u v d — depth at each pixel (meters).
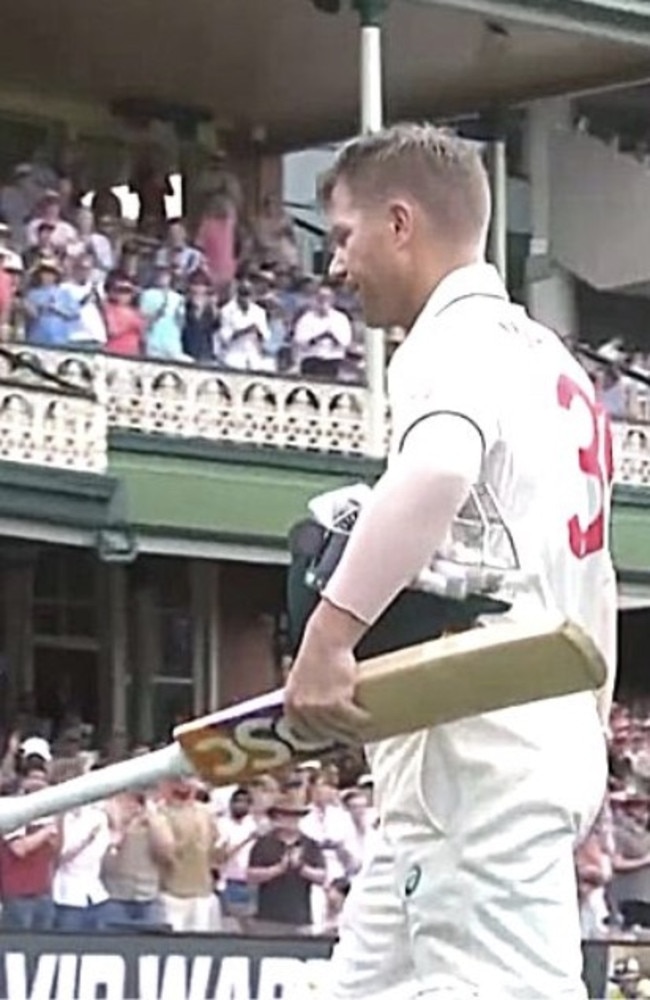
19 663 25.83
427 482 4.37
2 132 28.14
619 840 22.08
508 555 4.61
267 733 4.42
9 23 27.23
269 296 25.19
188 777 4.56
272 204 29.16
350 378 25.23
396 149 4.76
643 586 26.86
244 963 15.43
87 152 28.44
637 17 27.38
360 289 4.82
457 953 4.60
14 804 4.61
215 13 26.59
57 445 22.98
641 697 28.83
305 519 4.78
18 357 22.64
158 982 15.27
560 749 4.64
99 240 23.80
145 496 23.77
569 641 4.26
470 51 28.20
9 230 23.19
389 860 4.76
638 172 30.30
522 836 4.58
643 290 30.88
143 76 28.50
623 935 20.98
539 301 30.42
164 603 26.69
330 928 18.89
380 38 26.56
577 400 4.81
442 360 4.61
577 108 30.59
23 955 14.97
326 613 4.35
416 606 4.56
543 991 4.55
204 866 18.67
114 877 18.14
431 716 4.36
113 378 23.70
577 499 4.76
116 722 26.22
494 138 29.70
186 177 28.22
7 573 25.80
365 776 20.25
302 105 29.36
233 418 24.45
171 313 24.17
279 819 19.33
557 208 30.53
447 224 4.76
